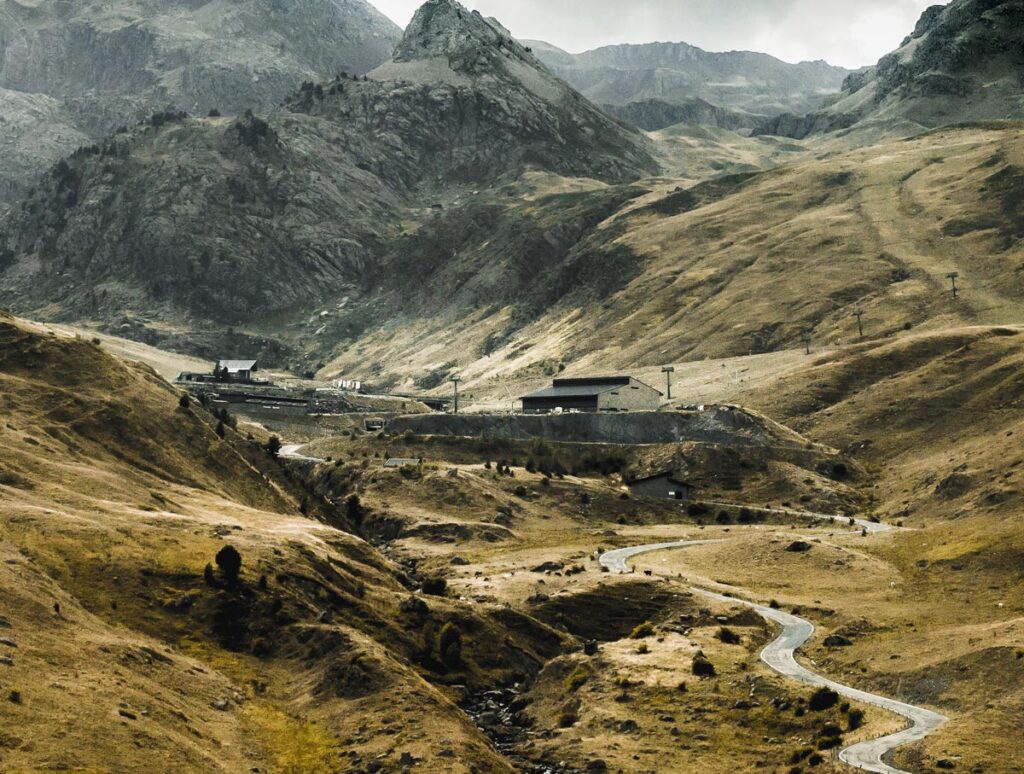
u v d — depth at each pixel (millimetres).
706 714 116812
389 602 145125
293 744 100375
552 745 113250
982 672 116500
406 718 106125
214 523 153250
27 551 122250
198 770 86938
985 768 96062
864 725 109625
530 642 145375
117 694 94250
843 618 148125
